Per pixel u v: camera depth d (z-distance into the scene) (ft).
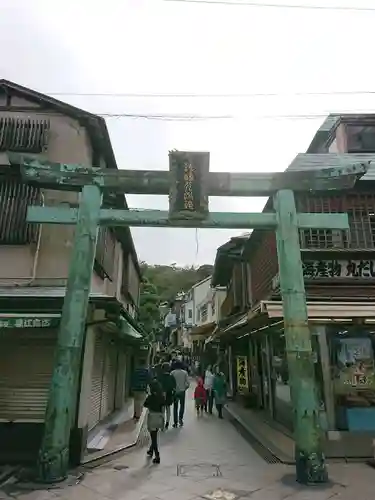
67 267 32.71
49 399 24.31
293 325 25.96
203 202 28.19
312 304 31.45
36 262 32.45
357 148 44.96
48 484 22.86
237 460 28.89
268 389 49.29
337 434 31.53
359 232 36.22
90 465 27.22
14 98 37.96
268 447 32.04
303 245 36.14
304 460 23.66
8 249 32.78
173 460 28.81
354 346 33.96
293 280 26.94
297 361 25.25
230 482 23.62
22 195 33.50
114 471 25.81
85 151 36.50
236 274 65.67
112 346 48.42
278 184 29.12
